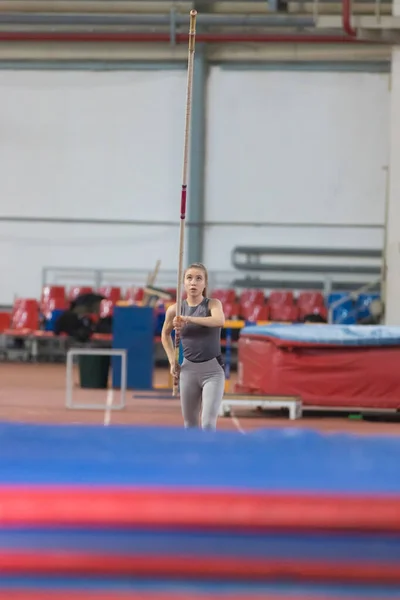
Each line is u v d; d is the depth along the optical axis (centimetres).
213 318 1557
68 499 610
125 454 712
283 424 2708
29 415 2742
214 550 609
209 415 1548
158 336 4406
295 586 607
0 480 636
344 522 604
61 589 607
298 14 4578
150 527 612
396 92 4066
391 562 608
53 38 4831
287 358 2902
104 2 4875
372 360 2875
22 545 611
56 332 4575
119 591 605
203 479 640
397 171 4062
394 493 613
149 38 4794
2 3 4903
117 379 3631
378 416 2989
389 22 3919
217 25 4756
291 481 638
